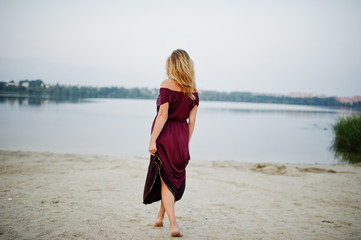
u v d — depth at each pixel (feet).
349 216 11.70
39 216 9.86
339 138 55.31
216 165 26.27
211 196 15.10
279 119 119.34
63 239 7.98
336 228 10.09
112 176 18.61
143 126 71.67
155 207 12.27
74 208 11.14
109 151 36.99
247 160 34.19
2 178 15.93
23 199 11.94
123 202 12.68
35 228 8.71
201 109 191.42
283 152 40.78
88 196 13.25
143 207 12.10
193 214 11.66
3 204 11.08
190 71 8.64
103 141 45.75
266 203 13.84
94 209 11.24
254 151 41.47
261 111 191.72
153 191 8.85
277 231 9.61
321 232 9.57
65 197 12.73
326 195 15.56
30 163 21.65
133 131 60.80
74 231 8.64
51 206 11.18
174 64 8.57
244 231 9.55
